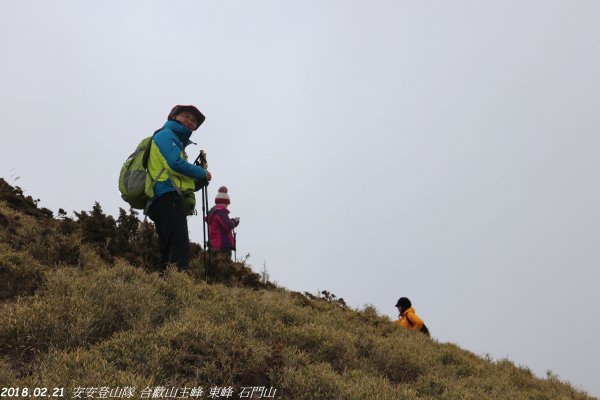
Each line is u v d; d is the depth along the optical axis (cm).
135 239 806
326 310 888
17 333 438
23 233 687
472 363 786
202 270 802
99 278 577
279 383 463
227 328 552
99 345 457
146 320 512
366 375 555
